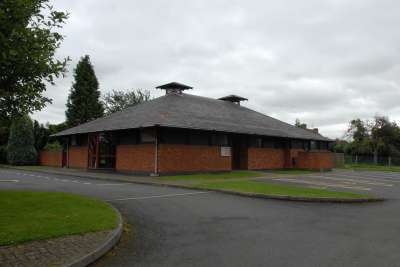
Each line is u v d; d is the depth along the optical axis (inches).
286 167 1214.3
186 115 948.6
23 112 328.5
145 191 555.5
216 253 247.0
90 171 989.2
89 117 1736.0
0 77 296.5
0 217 305.1
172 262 227.6
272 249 257.4
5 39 265.6
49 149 1357.0
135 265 221.9
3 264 203.6
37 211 334.3
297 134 1236.5
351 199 499.2
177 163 866.8
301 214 395.9
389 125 2230.6
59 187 591.8
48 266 202.5
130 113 1023.6
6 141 1476.4
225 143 999.0
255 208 425.4
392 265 225.1
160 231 307.0
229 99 1407.5
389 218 385.1
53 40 323.6
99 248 236.5
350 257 240.7
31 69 300.4
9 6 268.1
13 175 862.5
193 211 396.2
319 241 281.0
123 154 927.7
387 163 1973.4
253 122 1170.0
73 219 309.0
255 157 1098.7
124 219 349.1
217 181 700.0
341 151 2311.8
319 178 866.1
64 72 329.7
